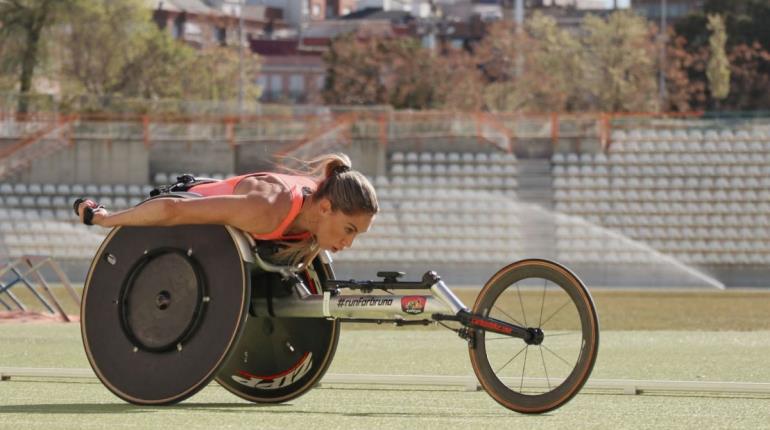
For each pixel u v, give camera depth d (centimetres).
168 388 777
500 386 766
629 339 2055
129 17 7581
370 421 693
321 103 9212
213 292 774
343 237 782
